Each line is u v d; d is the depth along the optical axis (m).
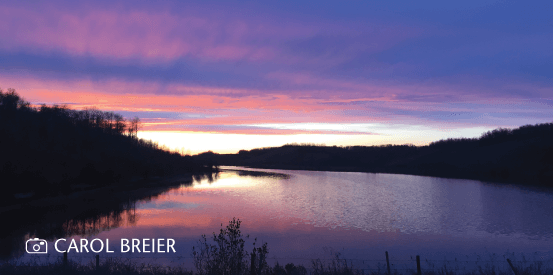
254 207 48.19
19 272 12.33
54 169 58.12
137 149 109.44
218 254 12.24
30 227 34.41
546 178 79.12
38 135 62.38
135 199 56.06
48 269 12.84
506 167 99.19
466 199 57.84
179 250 24.88
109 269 13.20
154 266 15.70
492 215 43.03
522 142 126.50
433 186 80.19
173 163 128.38
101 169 72.44
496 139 155.50
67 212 43.31
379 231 33.59
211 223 36.12
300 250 26.14
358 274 14.50
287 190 72.44
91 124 101.81
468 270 18.70
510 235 32.31
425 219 40.28
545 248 27.66
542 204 51.59
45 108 80.50
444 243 29.12
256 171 158.75
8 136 50.69
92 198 56.84
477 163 119.38
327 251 25.95
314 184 88.06
